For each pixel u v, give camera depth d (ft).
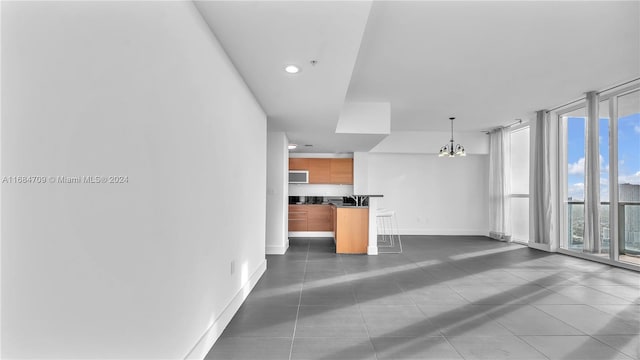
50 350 4.24
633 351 8.86
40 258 4.15
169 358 6.45
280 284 15.17
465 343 9.30
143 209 5.57
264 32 8.89
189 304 7.40
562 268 18.78
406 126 30.09
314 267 18.72
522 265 19.54
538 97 20.84
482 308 12.18
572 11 10.89
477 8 10.73
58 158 4.24
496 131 30.94
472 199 34.04
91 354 4.61
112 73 4.89
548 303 12.75
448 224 33.99
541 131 24.41
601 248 20.21
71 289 4.40
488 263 20.10
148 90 5.71
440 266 19.19
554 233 24.13
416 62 15.24
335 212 25.18
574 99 21.34
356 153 33.09
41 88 4.09
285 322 10.71
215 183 9.12
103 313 4.77
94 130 4.62
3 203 3.93
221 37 9.17
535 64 15.44
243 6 7.67
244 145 12.61
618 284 15.46
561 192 23.99
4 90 3.88
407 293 13.96
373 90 19.47
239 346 8.98
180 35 6.90
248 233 13.50
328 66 11.22
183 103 7.04
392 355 8.59
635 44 13.29
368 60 15.01
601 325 10.61
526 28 12.02
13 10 3.91
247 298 13.11
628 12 10.90
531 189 25.85
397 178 34.06
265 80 12.50
